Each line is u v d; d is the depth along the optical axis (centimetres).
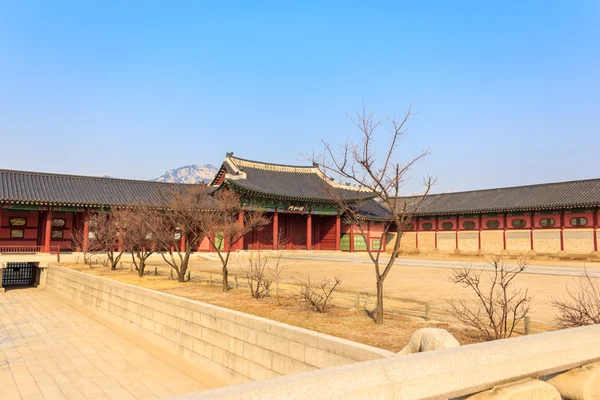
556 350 418
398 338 1260
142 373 1758
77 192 5175
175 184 5919
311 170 6831
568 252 5203
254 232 6044
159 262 4728
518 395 379
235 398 273
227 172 5859
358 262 4703
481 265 4169
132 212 3978
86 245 4728
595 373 436
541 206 5312
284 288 2458
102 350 2095
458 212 6075
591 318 1246
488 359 375
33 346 2177
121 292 2483
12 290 4428
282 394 286
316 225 6706
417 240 6694
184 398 267
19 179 5138
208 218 3153
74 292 3438
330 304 1841
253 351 1402
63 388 1600
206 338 1655
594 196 5103
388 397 319
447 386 348
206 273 3497
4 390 1583
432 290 2422
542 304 1909
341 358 1096
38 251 5053
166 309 1969
